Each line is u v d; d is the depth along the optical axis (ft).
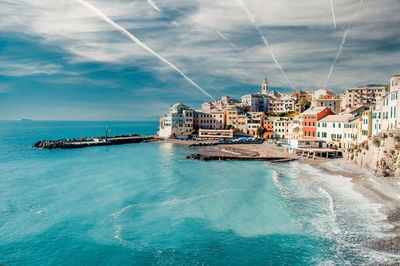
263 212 143.13
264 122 540.93
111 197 171.94
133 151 397.60
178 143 507.71
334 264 94.07
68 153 378.94
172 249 109.09
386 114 214.28
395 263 91.30
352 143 285.64
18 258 104.78
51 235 122.01
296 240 112.47
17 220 137.80
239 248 108.47
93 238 118.93
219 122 609.01
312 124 353.51
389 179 176.76
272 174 231.09
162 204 158.40
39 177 226.79
